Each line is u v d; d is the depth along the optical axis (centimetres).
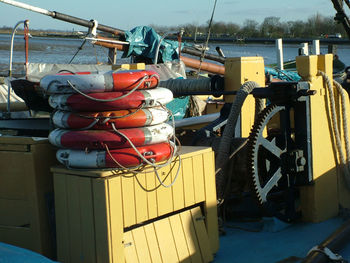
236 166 625
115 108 431
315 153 606
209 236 501
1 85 1055
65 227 442
